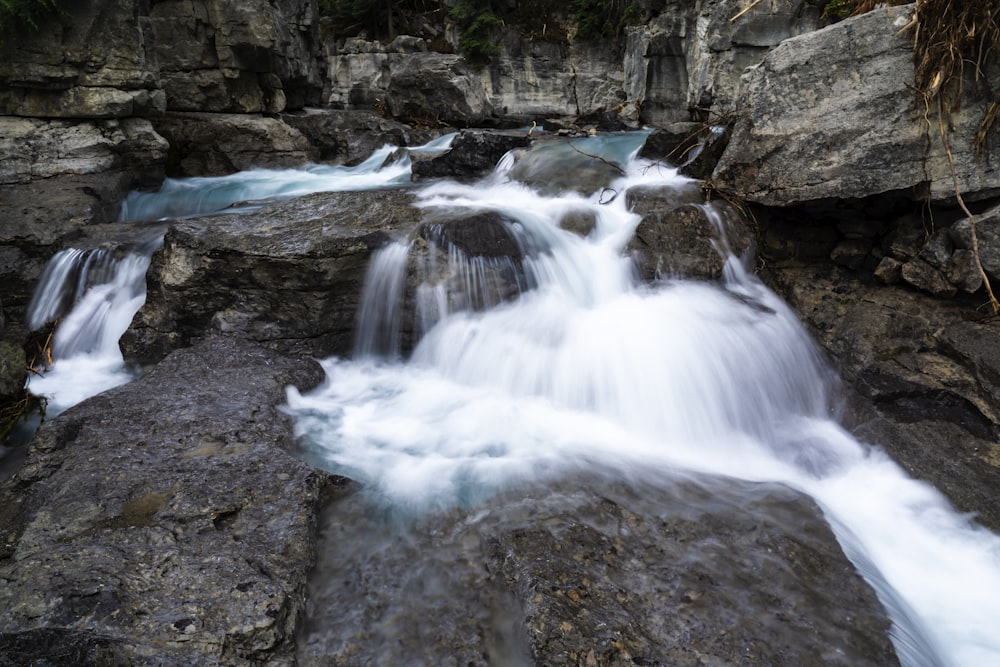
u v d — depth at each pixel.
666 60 20.92
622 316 5.89
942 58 5.35
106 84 9.85
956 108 5.47
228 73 13.36
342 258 6.19
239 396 4.96
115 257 7.22
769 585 3.30
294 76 15.77
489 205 7.34
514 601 3.14
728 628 3.02
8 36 9.02
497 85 27.22
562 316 6.05
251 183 11.47
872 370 5.27
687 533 3.67
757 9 14.37
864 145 5.82
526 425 5.11
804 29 13.98
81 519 3.48
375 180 11.97
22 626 2.69
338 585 3.31
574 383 5.45
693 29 19.44
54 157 9.44
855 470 4.74
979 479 4.31
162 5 12.80
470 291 6.23
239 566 3.15
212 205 10.66
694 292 6.18
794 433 5.25
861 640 3.01
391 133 15.61
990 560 3.90
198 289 6.26
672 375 5.36
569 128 17.52
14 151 9.16
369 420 5.17
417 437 4.88
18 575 2.94
